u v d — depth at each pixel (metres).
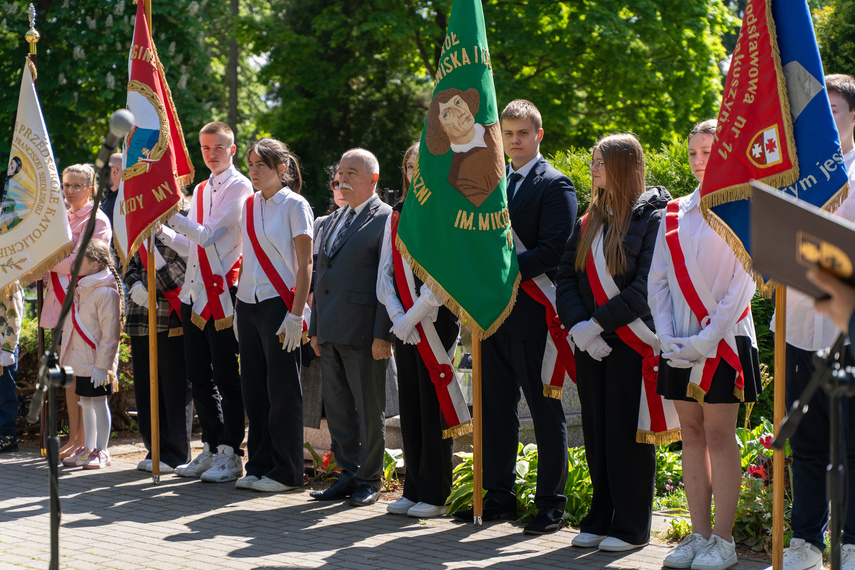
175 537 4.91
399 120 20.94
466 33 4.91
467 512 5.30
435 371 5.26
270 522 5.24
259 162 5.98
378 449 5.75
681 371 4.22
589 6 17.16
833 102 4.05
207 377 6.69
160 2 16.09
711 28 18.22
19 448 7.86
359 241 5.70
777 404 3.91
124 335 8.38
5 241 6.61
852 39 12.41
